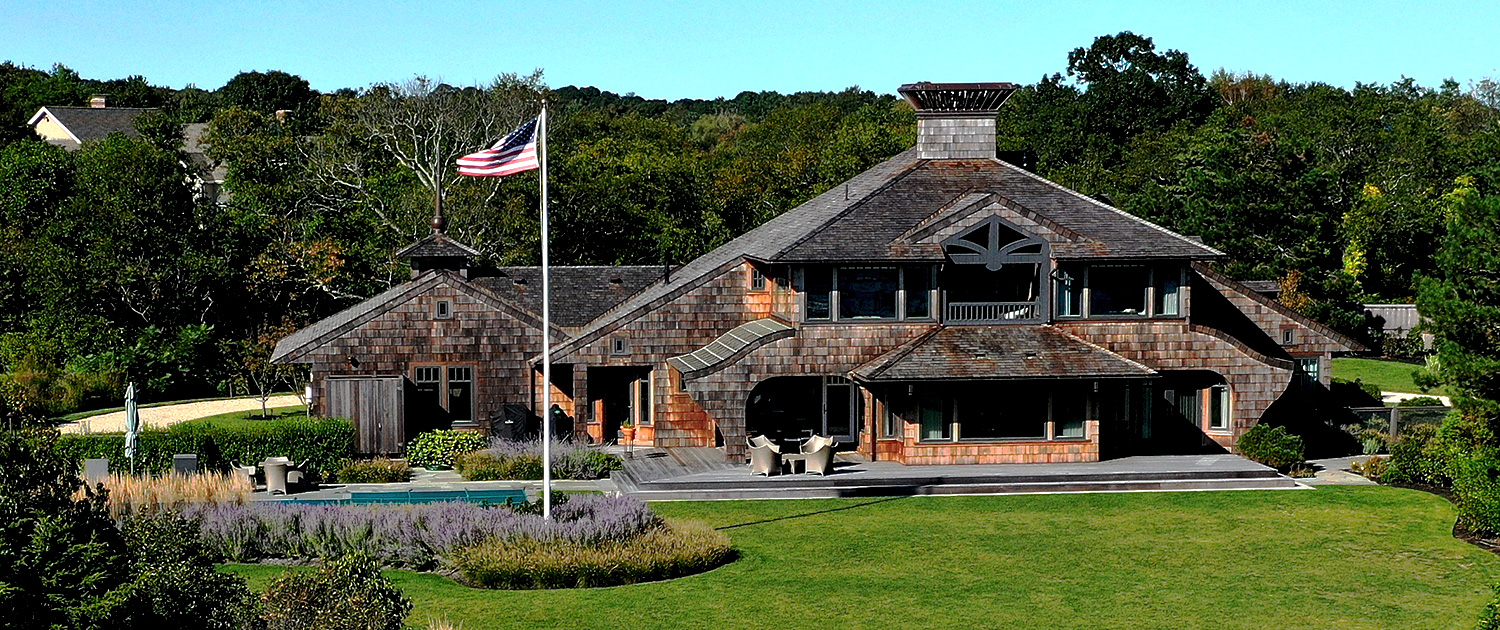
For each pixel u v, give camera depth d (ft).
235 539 100.01
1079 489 126.41
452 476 134.82
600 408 149.38
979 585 93.56
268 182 255.91
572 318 161.38
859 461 134.72
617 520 100.22
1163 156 320.70
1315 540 106.63
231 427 132.87
